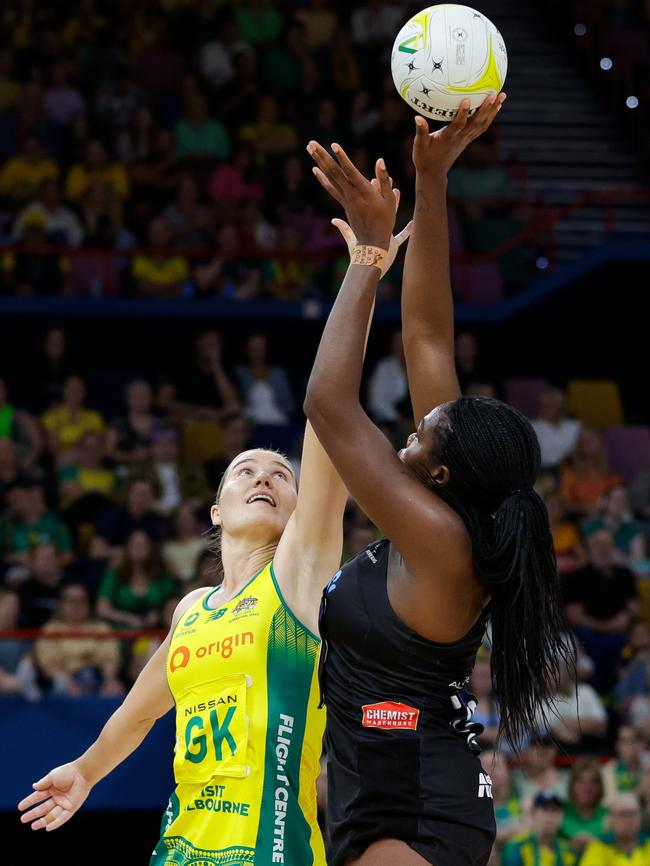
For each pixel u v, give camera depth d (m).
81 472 21.98
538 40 35.19
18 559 19.41
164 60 29.44
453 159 6.05
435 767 5.24
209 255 25.88
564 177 31.33
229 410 24.50
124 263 26.66
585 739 17.20
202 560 19.73
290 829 6.29
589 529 21.64
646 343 27.89
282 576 6.61
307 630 6.54
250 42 30.33
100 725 17.27
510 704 5.31
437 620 5.25
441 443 5.37
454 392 6.19
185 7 30.50
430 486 5.40
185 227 26.47
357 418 5.24
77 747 17.22
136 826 20.33
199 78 29.11
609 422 26.77
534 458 5.38
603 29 33.81
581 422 24.92
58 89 28.08
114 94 28.22
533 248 28.84
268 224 27.14
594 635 19.09
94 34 29.64
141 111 27.66
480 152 28.64
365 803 5.27
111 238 26.22
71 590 18.05
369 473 5.19
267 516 7.05
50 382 24.34
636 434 25.80
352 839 5.27
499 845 15.52
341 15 31.44
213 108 28.64
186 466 22.00
